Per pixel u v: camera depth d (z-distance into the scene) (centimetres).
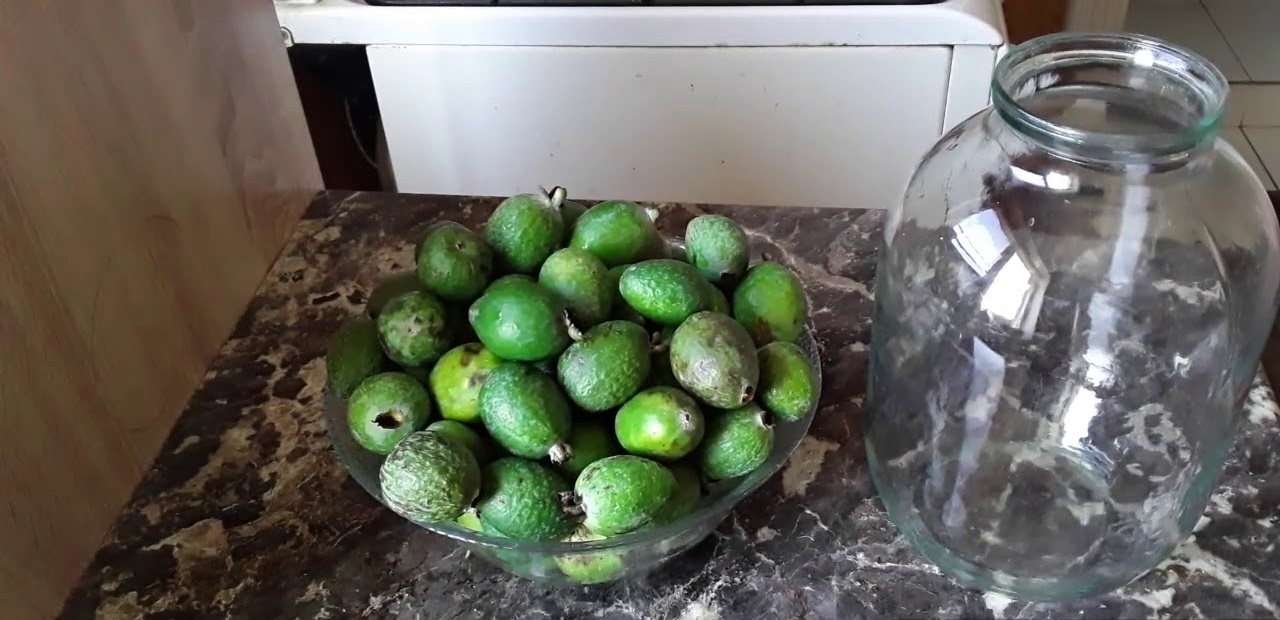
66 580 66
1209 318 67
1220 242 64
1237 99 237
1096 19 188
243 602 66
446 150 129
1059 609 63
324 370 82
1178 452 67
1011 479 69
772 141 122
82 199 65
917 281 73
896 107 117
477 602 65
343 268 92
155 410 75
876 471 71
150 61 71
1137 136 54
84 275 65
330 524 70
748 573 66
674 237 90
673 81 117
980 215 70
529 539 57
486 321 59
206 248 81
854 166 124
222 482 73
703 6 114
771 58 114
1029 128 56
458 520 59
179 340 77
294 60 127
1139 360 71
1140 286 71
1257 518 68
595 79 119
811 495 71
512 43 116
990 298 74
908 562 66
